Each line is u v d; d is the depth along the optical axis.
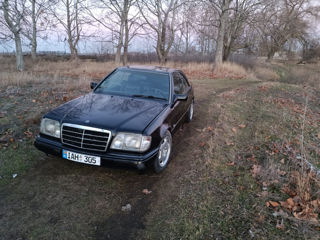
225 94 9.37
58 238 2.40
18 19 13.92
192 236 2.45
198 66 19.28
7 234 2.39
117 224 2.62
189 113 5.84
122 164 2.94
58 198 2.95
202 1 17.92
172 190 3.21
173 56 25.45
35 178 3.30
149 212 2.82
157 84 4.33
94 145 3.00
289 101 8.55
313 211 2.80
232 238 2.43
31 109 5.80
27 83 9.23
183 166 3.83
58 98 6.89
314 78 16.58
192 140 4.87
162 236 2.46
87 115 3.25
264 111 6.96
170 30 19.89
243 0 19.72
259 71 24.53
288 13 23.34
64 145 3.14
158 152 3.27
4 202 2.82
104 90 4.29
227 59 24.47
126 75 4.54
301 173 3.48
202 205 2.90
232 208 2.86
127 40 20.66
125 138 2.98
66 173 3.46
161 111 3.64
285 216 2.73
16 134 4.39
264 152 4.36
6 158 3.69
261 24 19.06
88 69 15.09
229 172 3.64
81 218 2.67
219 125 5.70
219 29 18.09
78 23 22.36
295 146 4.65
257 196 3.10
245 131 5.38
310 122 6.36
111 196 3.06
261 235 2.48
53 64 21.20
